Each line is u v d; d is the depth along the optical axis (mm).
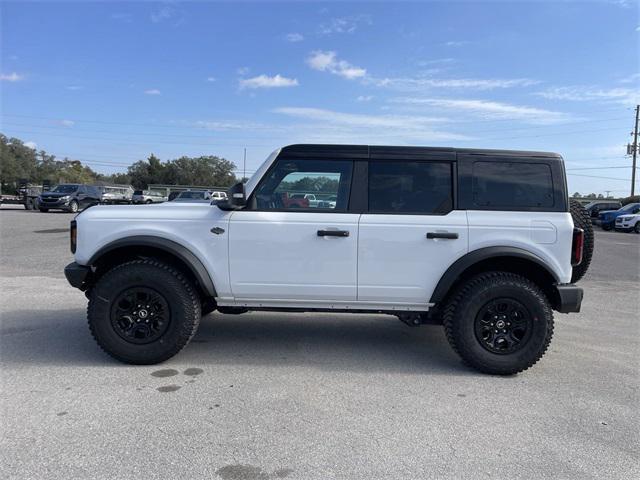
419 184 4473
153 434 3117
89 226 4398
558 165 4465
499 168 4461
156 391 3812
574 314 6918
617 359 4871
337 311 4578
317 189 4496
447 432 3246
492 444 3100
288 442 3059
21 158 87125
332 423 3334
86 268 4418
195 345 5047
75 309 6348
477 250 4336
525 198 4438
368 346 5176
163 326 4316
